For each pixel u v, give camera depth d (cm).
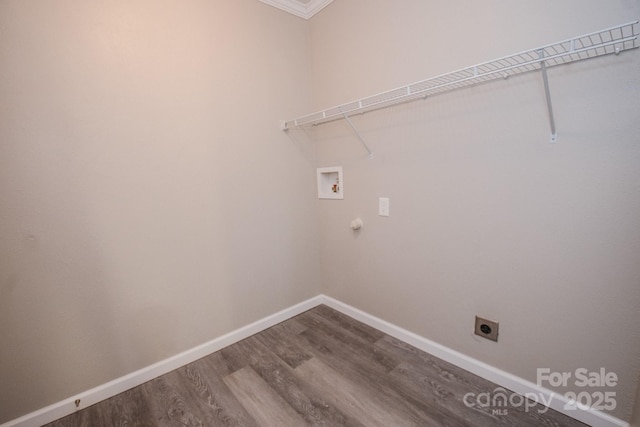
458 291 159
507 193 134
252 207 202
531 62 107
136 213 155
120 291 153
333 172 227
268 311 218
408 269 182
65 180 134
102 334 149
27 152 125
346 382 157
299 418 135
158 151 159
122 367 157
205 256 182
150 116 155
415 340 184
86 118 137
